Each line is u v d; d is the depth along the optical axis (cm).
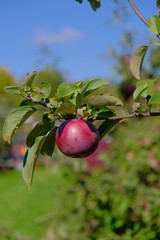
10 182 658
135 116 96
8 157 787
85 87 90
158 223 195
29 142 98
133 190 224
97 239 217
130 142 243
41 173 680
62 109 91
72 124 94
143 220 199
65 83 93
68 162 269
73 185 256
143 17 111
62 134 94
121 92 227
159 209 200
